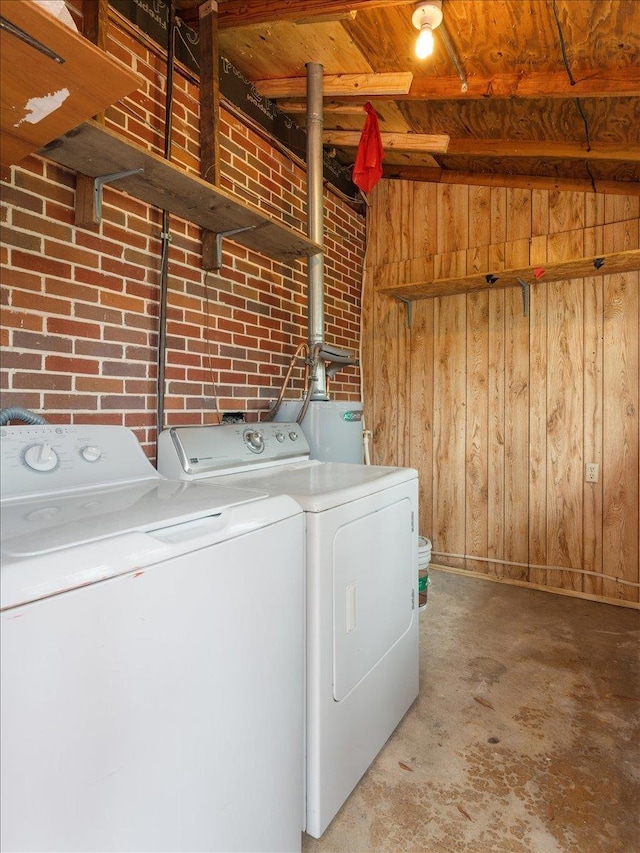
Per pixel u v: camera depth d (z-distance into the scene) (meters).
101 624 0.75
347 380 3.42
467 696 1.93
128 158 1.40
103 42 1.44
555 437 2.94
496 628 2.49
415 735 1.71
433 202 3.31
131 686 0.79
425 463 3.38
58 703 0.69
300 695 1.25
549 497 2.97
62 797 0.70
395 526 1.74
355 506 1.46
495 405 3.13
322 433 2.34
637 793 1.44
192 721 0.90
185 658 0.89
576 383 2.87
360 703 1.49
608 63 1.85
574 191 2.83
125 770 0.78
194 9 2.00
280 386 2.51
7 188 1.39
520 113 2.28
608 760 1.57
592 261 2.52
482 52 1.94
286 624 1.17
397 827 1.35
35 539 0.78
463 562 3.27
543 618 2.60
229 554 0.98
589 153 2.40
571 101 2.09
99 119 1.34
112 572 0.76
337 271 3.25
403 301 3.42
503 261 3.06
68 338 1.54
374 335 3.55
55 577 0.69
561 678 2.04
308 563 1.28
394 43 2.05
